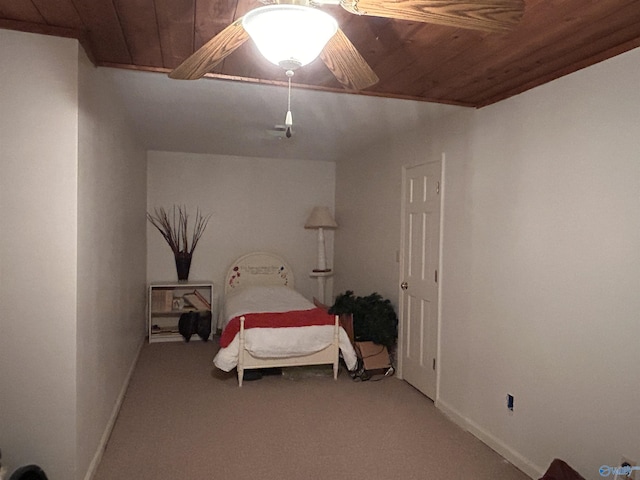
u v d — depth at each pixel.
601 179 2.13
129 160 3.83
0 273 2.01
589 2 1.65
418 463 2.68
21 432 2.04
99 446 2.63
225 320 4.66
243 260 5.75
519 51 2.12
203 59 1.56
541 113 2.50
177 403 3.50
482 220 2.98
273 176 5.88
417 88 2.71
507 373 2.73
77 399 2.11
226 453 2.75
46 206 2.04
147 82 2.74
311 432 3.05
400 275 4.12
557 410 2.36
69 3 1.75
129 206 3.86
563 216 2.34
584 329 2.21
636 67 1.97
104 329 2.75
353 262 5.35
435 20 1.30
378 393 3.78
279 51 1.30
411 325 3.96
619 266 2.04
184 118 3.69
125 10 1.80
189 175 5.59
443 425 3.18
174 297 5.50
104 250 2.71
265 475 2.52
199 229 5.65
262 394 3.72
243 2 1.70
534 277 2.53
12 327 2.02
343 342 4.04
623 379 2.01
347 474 2.55
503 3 1.20
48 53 2.01
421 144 3.79
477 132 3.05
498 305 2.82
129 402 3.50
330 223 5.65
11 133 2.00
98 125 2.49
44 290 2.05
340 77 1.73
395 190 4.27
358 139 4.46
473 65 2.30
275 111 3.41
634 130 1.98
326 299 6.14
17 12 1.84
